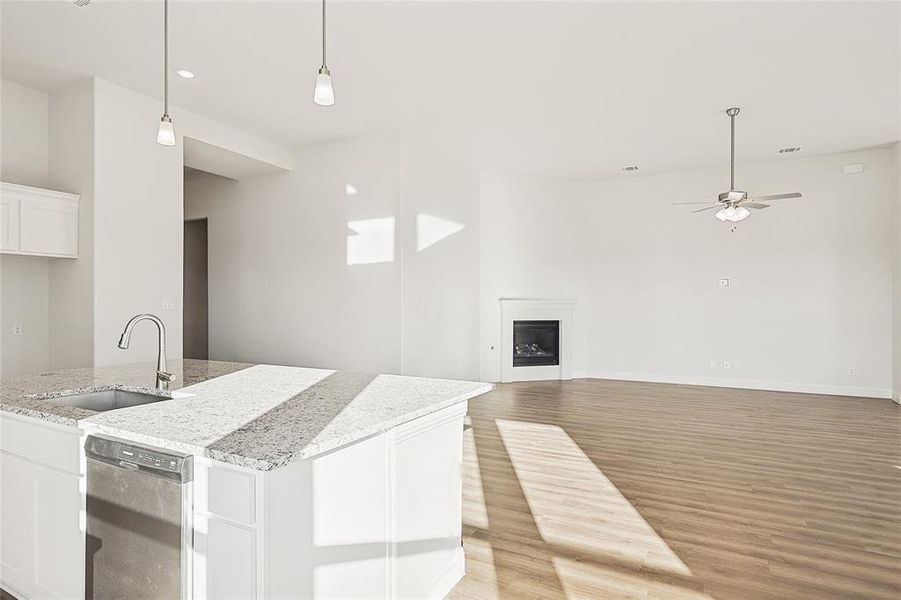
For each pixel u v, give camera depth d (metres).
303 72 4.43
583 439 4.74
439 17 3.56
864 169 6.83
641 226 8.21
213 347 7.18
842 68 4.34
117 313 4.68
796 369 7.22
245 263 6.96
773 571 2.46
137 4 3.41
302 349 6.51
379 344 6.01
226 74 4.47
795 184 7.21
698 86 4.72
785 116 5.50
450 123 5.71
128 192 4.77
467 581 2.38
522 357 8.36
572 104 5.16
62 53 4.10
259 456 1.43
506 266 8.21
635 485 3.58
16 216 4.16
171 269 5.14
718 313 7.69
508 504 3.26
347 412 1.95
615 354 8.40
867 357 6.84
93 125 4.52
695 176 7.84
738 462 4.07
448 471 2.33
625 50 4.03
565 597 2.25
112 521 1.75
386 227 5.98
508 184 8.24
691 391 7.24
